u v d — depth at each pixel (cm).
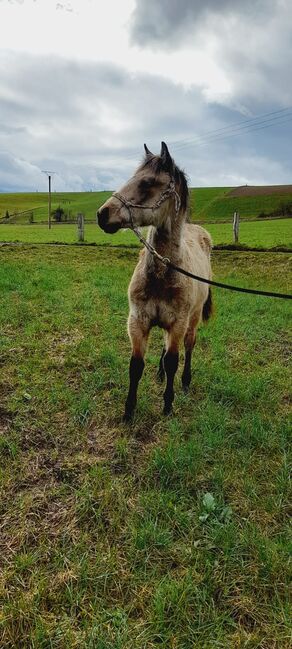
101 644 226
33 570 273
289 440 426
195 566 276
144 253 441
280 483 356
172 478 360
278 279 1381
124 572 275
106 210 369
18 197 12156
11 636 234
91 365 574
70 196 12631
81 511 321
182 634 237
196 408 483
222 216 5975
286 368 618
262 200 6869
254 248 1870
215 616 246
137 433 433
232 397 507
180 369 598
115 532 308
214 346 690
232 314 912
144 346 436
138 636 233
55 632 236
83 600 256
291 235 2573
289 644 233
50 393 490
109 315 816
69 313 798
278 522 322
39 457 387
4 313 759
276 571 273
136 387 443
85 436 419
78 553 287
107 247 1923
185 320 439
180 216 409
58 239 2383
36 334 676
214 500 334
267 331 791
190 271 446
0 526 308
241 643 234
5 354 587
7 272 1139
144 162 397
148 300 420
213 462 390
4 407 458
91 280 1156
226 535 297
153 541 294
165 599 250
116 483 353
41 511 324
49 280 1078
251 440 420
